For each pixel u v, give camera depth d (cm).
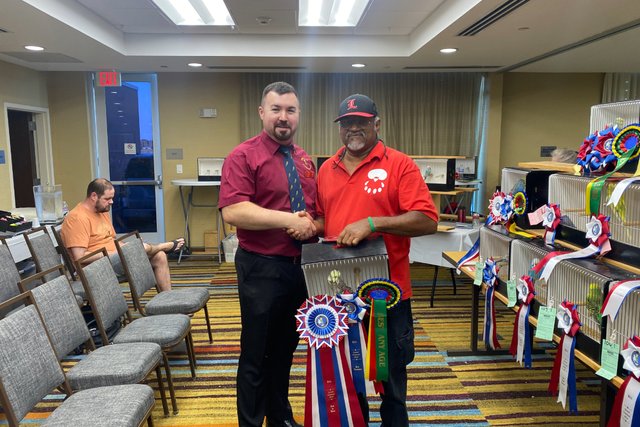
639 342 144
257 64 500
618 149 188
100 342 316
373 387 177
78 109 563
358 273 164
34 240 315
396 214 173
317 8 374
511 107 607
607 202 193
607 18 321
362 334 168
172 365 295
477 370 283
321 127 580
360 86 575
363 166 173
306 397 174
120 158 589
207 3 362
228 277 495
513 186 271
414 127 582
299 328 167
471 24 336
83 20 355
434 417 233
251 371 190
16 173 543
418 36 419
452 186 434
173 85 580
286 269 186
